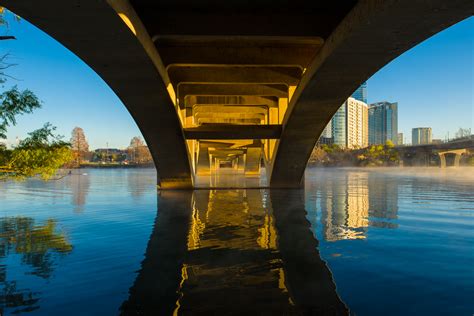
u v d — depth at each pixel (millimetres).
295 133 17953
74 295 5262
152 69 10039
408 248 8023
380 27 7195
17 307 4844
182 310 4680
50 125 10812
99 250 8125
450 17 6668
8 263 7074
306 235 9602
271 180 25375
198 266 6691
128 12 7238
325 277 5973
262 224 11484
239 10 9531
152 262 7016
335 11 9594
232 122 33438
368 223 11539
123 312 4648
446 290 5344
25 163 10328
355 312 4570
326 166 119938
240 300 4980
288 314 4520
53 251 8078
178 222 12109
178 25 9430
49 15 6570
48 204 18797
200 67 15219
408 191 24375
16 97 9844
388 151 115562
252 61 12820
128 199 20609
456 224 11273
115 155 164000
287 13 9648
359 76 10711
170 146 19344
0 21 9273
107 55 8891
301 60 12867
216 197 20406
